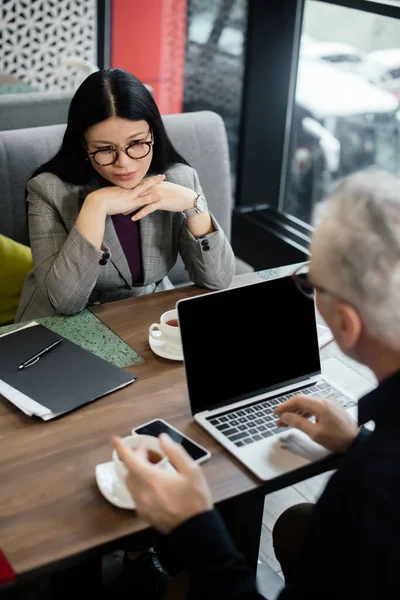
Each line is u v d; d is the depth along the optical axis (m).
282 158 3.47
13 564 0.99
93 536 1.05
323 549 0.85
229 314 1.34
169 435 1.24
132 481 0.99
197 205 1.76
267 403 1.35
